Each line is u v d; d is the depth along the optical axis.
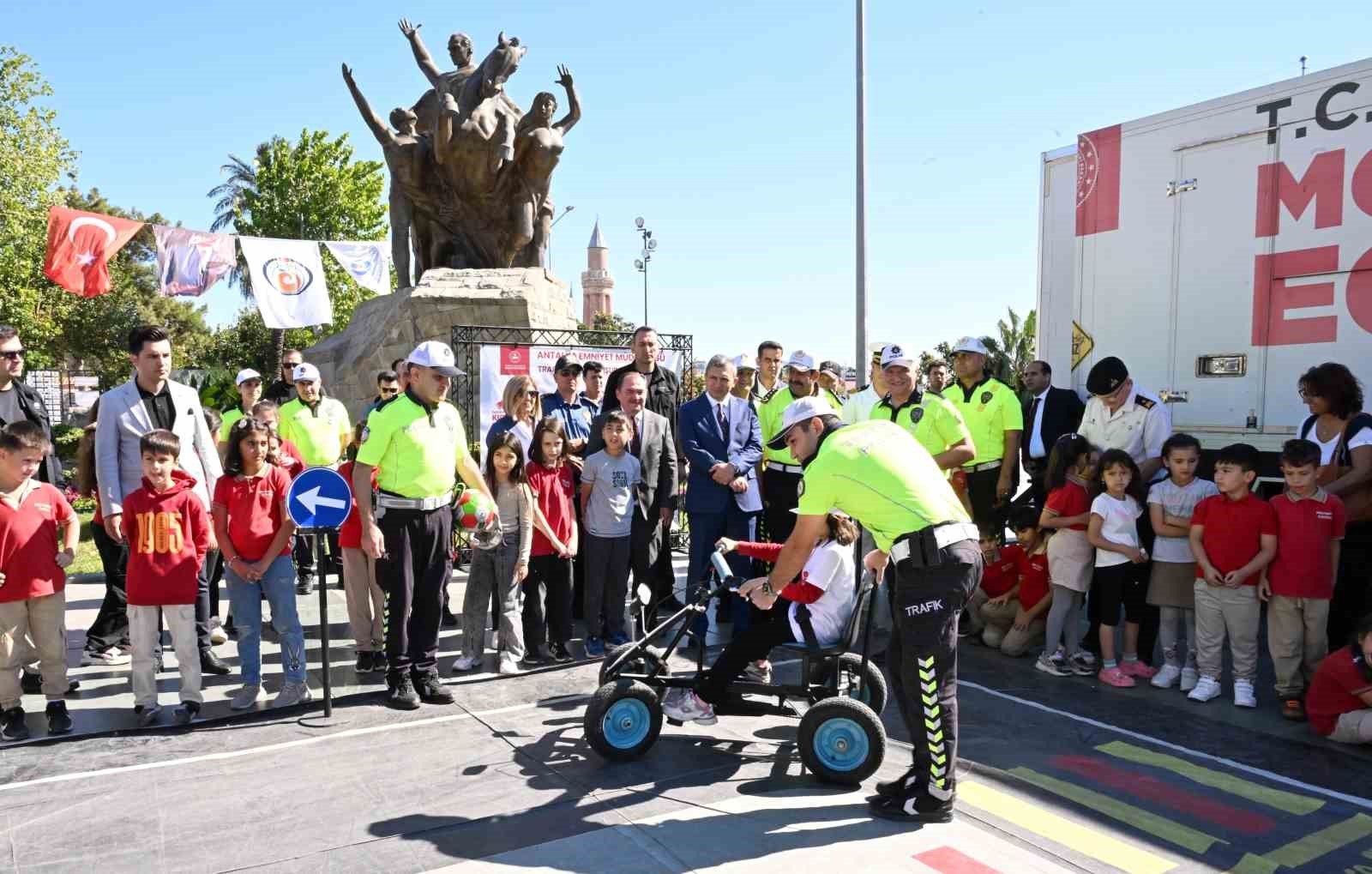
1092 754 4.13
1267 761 4.05
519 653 5.43
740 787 3.71
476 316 10.28
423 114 12.18
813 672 4.09
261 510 4.71
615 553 5.71
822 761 3.70
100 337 40.59
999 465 6.22
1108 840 3.27
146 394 5.17
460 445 5.02
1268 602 4.68
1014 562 5.98
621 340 10.15
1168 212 5.96
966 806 3.55
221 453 7.71
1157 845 3.23
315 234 31.36
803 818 3.42
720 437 5.88
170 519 4.41
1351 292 5.04
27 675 5.07
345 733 4.36
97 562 9.07
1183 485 5.11
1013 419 6.18
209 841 3.23
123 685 5.13
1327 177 5.12
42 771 3.88
